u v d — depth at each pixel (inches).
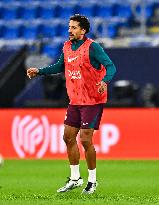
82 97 1028.5
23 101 2273.6
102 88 985.5
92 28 2874.0
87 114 1027.3
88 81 1024.9
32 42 2731.3
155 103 2160.4
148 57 2193.7
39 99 2262.6
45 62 2381.9
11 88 2297.0
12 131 2043.6
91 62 1017.5
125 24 2935.5
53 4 3129.9
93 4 3078.2
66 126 1055.6
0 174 1560.0
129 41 2541.8
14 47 2812.5
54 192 1142.3
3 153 2049.7
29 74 1079.0
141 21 2783.0
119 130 1962.4
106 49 2225.6
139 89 2176.4
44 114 2004.2
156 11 2955.2
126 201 949.8
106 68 1002.7
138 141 1948.8
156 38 2591.0
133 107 2142.0
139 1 2992.1
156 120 1941.4
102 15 3031.5
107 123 1969.7
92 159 1040.2
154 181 1373.0
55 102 2193.7
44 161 1924.2
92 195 1034.7
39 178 1453.0
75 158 1066.1
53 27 3024.1
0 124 2054.6
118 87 2150.6
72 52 1026.7
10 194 1096.2
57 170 1654.8
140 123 1952.5
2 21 3129.9
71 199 971.9
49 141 1998.0
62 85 2231.8
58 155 1988.2
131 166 1749.5
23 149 2030.0
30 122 2022.6
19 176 1507.1
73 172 1072.2
